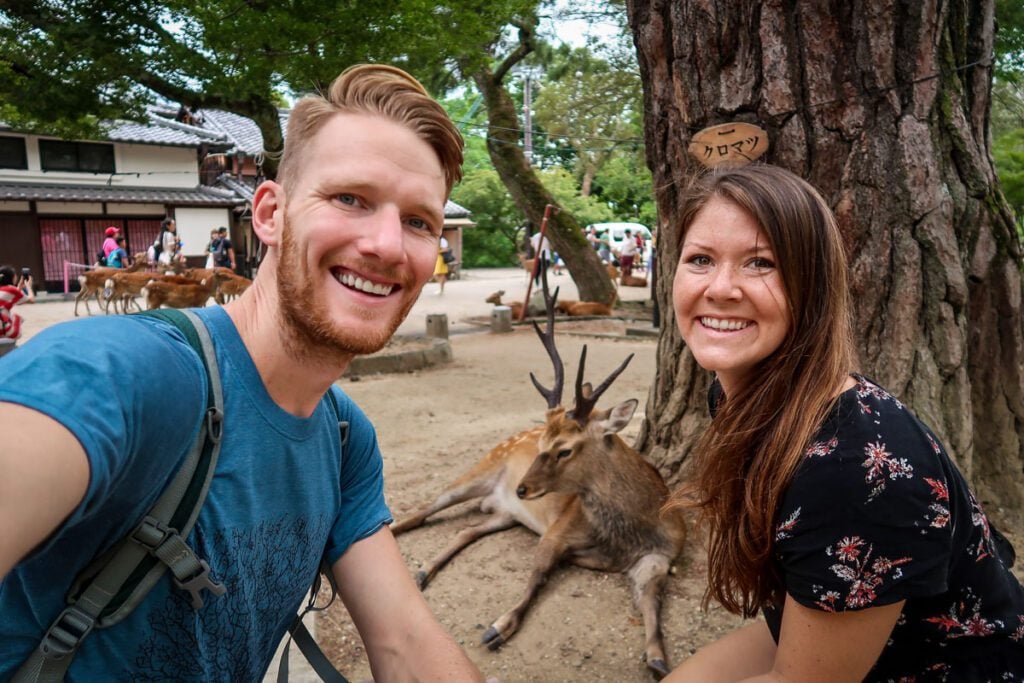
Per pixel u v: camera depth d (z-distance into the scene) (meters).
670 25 3.51
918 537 1.19
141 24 8.06
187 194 22.81
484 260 34.19
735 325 1.37
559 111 23.22
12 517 0.79
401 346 10.20
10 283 8.90
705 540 3.50
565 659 2.71
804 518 1.24
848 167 3.17
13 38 7.95
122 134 21.69
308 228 1.09
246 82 8.12
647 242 31.33
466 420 6.49
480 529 3.79
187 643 1.07
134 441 0.92
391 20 7.91
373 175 1.10
